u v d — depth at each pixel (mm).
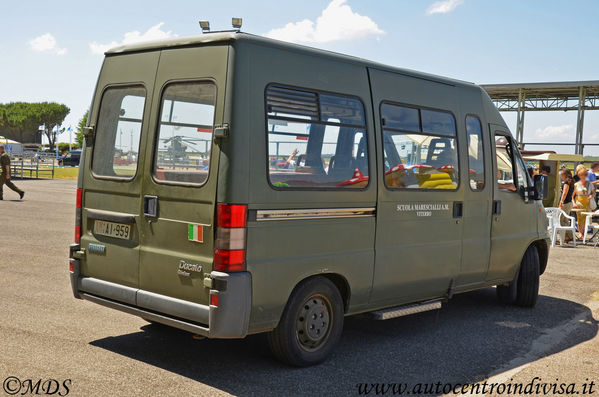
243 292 4418
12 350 5031
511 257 7230
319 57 5070
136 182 4980
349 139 5270
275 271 4648
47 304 6551
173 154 4762
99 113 5434
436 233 6164
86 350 5141
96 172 5352
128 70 5238
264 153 4566
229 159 4387
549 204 18688
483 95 7004
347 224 5227
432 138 6152
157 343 5430
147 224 4891
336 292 5180
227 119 4410
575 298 8195
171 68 4883
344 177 5203
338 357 5309
